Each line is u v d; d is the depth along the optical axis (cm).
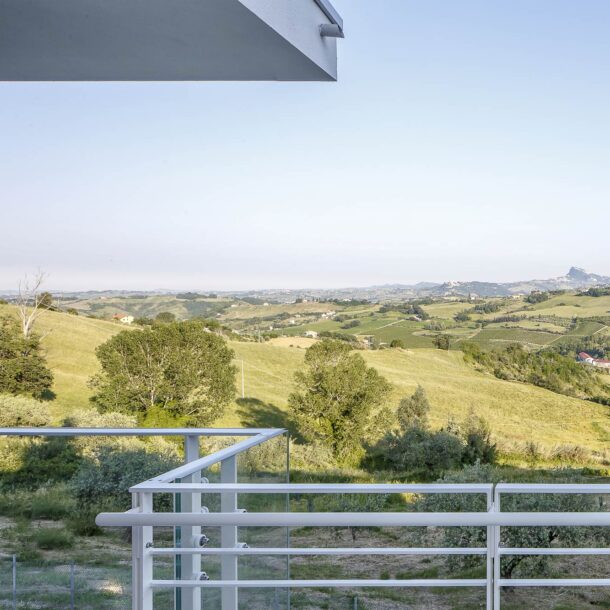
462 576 741
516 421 2200
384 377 2328
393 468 2241
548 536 696
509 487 193
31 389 2314
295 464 2288
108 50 263
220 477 234
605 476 1998
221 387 2406
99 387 2369
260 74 292
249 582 196
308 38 268
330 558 876
